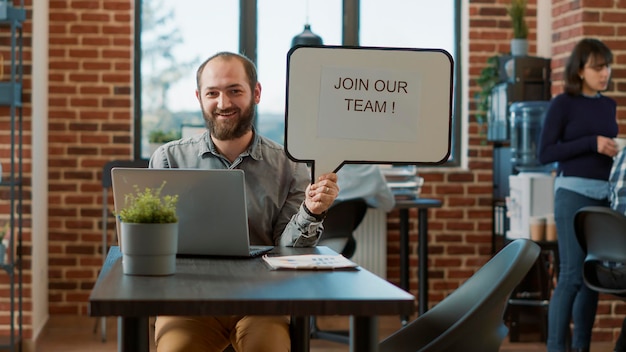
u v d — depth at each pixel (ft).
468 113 20.51
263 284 6.01
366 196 16.38
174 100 20.47
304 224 8.22
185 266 6.95
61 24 19.52
